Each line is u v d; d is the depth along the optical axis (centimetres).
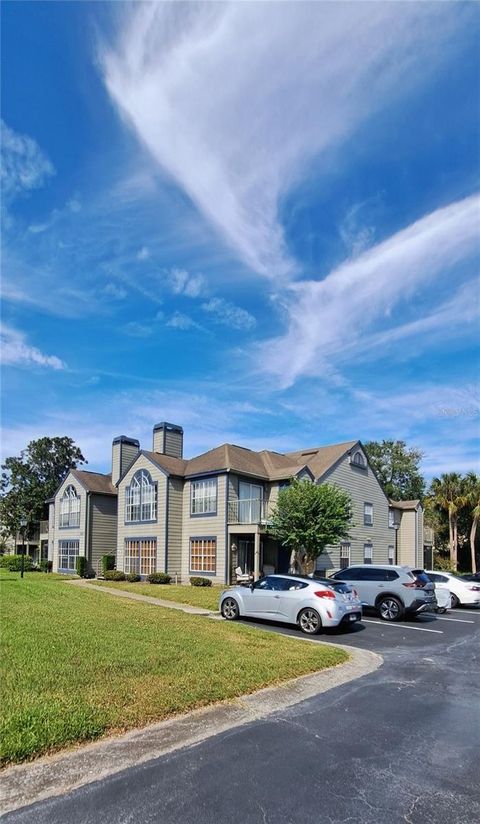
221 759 477
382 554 3247
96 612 1309
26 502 4656
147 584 2542
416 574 1513
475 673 852
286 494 2352
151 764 464
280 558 2720
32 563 3888
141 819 375
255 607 1335
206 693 653
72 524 3397
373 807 397
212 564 2553
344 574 1584
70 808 389
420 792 421
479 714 624
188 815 381
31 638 928
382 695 704
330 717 602
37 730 505
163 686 668
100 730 526
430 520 4547
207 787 423
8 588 1925
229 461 2619
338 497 2347
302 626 1237
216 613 1520
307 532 2220
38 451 4900
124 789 418
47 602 1502
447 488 4194
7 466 4838
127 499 3005
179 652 850
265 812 387
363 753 497
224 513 2545
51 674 696
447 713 626
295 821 376
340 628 1313
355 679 791
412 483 5350
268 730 553
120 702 603
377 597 1502
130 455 3472
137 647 876
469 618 1584
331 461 2909
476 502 4084
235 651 888
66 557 3422
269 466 2861
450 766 471
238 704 640
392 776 449
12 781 428
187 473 2758
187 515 2741
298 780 438
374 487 3256
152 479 2842
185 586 2397
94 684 661
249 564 2697
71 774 442
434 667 896
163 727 553
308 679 772
